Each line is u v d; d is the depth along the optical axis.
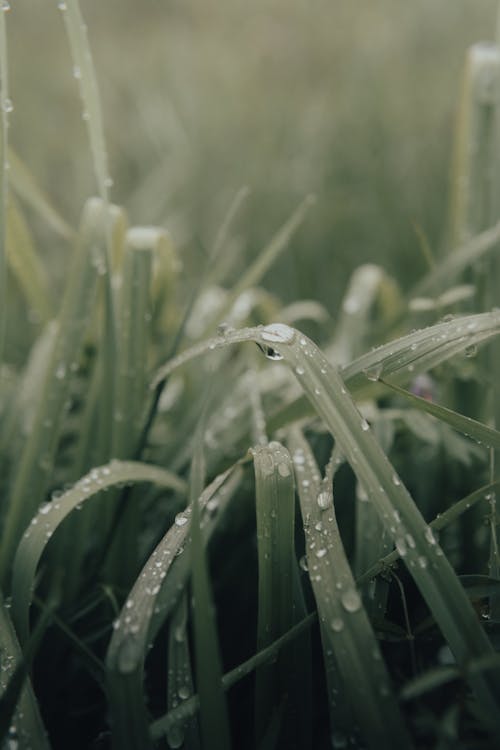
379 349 0.36
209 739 0.32
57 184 0.90
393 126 0.87
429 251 0.44
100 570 0.39
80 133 0.96
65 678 0.38
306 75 0.95
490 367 0.43
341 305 0.71
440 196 0.78
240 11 1.10
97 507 0.40
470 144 0.44
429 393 0.45
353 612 0.32
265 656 0.34
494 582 0.35
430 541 0.33
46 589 0.40
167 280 0.43
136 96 1.00
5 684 0.33
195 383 0.47
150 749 0.32
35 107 0.99
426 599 0.32
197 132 0.94
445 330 0.35
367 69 0.91
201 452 0.34
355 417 0.34
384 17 0.99
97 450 0.40
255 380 0.43
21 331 0.61
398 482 0.33
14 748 0.32
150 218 0.74
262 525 0.34
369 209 0.78
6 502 0.42
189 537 0.35
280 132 0.88
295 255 0.71
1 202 0.37
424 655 0.37
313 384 0.34
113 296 0.39
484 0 0.99
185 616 0.35
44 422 0.39
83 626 0.39
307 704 0.34
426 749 0.34
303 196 0.82
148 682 0.38
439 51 0.98
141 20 1.16
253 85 0.97
